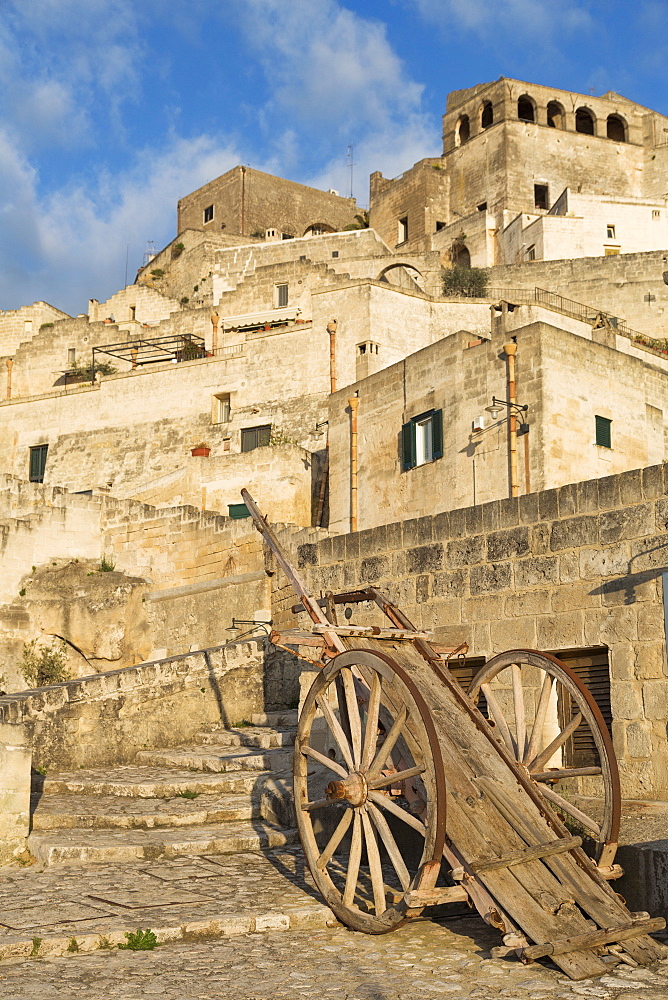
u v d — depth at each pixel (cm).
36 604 2744
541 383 2289
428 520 1195
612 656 973
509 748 914
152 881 946
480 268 4978
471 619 1123
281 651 1858
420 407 2622
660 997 644
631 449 2491
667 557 938
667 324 4534
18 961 726
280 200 7000
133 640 2714
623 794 946
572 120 6350
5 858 1050
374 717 841
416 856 1013
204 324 4869
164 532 2938
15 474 4297
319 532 2461
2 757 1066
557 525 1047
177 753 1578
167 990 661
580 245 5250
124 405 4103
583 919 725
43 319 6091
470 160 6238
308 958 739
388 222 6575
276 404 3753
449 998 646
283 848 1102
